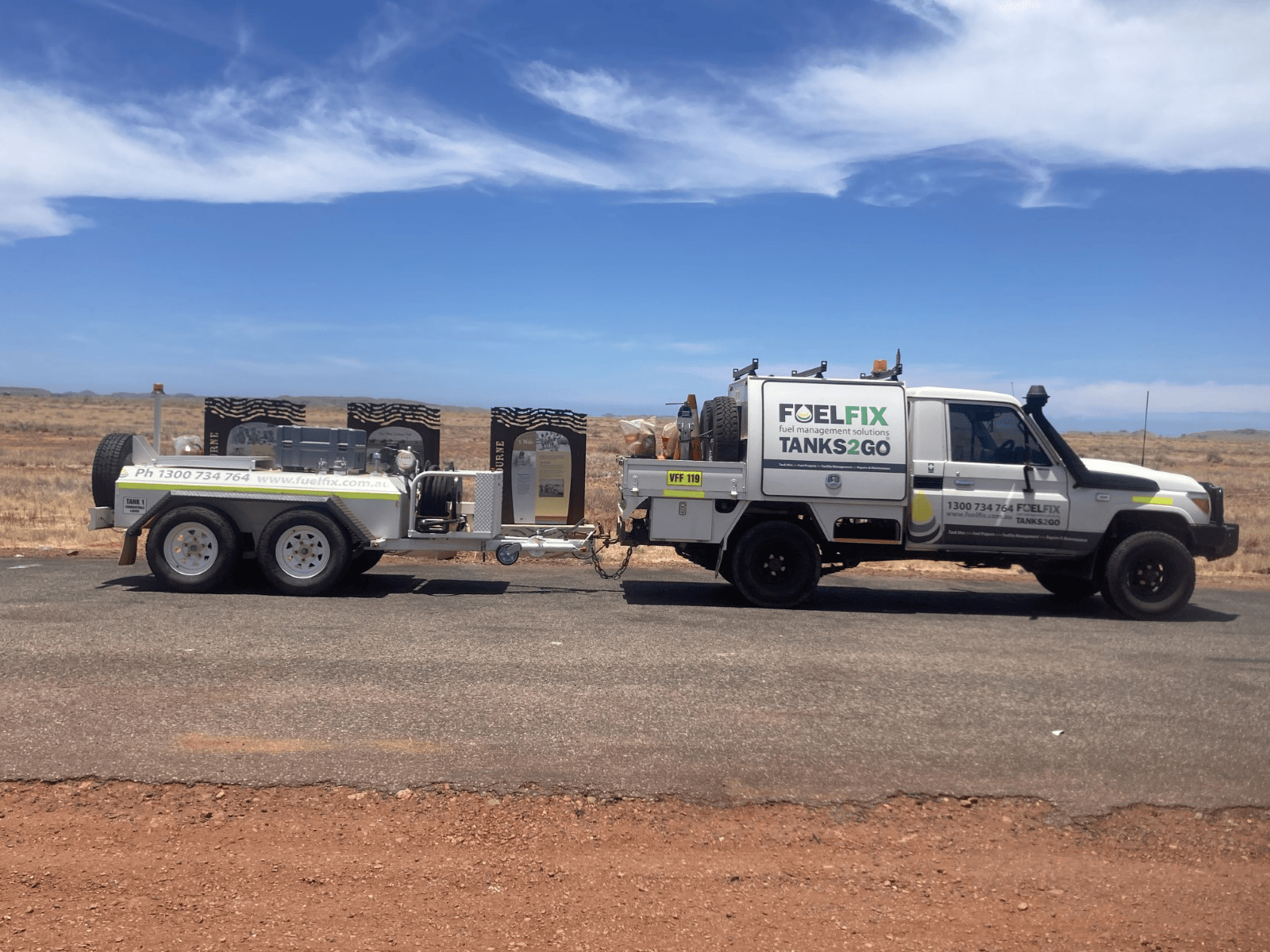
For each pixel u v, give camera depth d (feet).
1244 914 13.96
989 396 36.58
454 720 20.40
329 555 35.42
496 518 37.40
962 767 18.75
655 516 36.27
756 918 13.38
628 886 14.07
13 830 14.98
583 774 17.67
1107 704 23.26
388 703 21.48
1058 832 16.28
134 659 24.53
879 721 21.38
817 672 25.62
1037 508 36.09
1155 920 13.73
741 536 36.42
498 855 14.79
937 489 36.09
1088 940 13.17
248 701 21.24
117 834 14.98
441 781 17.16
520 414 53.78
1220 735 21.09
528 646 27.66
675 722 20.83
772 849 15.37
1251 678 26.32
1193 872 15.15
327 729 19.58
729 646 28.55
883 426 36.04
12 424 194.29
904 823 16.42
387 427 51.98
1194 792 17.93
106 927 12.56
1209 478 135.03
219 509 35.83
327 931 12.64
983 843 15.84
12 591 34.06
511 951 12.34
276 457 38.01
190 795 16.30
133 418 245.04
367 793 16.61
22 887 13.42
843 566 37.83
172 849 14.61
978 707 22.71
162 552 35.12
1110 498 36.32
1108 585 35.76
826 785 17.70
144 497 35.47
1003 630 32.78
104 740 18.52
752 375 37.24
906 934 13.16
